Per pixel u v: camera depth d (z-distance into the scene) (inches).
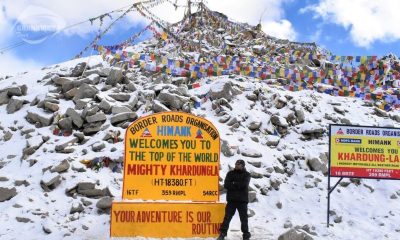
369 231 388.5
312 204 448.5
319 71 745.6
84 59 804.6
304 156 526.3
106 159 454.3
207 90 642.2
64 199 399.2
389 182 496.1
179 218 356.5
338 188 478.0
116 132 501.0
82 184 408.2
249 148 514.3
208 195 364.5
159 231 352.8
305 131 578.6
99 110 533.6
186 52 871.7
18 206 381.4
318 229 386.9
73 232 351.3
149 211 353.4
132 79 667.4
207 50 895.1
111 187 420.2
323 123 616.7
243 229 345.1
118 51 645.9
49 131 513.3
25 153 472.4
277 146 545.0
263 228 383.9
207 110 599.8
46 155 464.1
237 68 679.1
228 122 568.4
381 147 410.3
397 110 726.5
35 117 536.1
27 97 602.5
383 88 741.9
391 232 390.3
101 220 372.8
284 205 444.5
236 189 347.3
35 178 425.7
